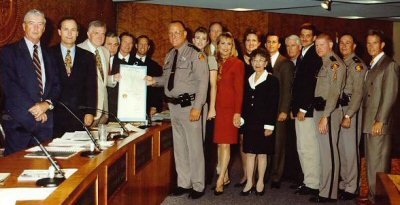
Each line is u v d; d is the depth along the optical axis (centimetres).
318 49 410
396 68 373
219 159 473
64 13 510
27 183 186
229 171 561
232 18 730
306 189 440
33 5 445
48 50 349
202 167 424
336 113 406
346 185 429
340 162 434
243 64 429
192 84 414
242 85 423
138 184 314
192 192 424
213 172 538
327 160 406
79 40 549
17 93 329
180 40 418
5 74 330
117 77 390
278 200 421
